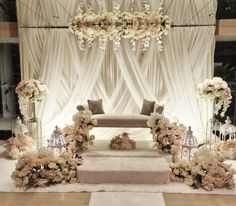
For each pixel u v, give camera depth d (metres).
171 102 5.97
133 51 5.86
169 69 5.89
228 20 5.77
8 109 6.61
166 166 4.12
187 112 5.93
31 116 5.98
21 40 5.88
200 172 3.87
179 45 5.81
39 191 3.74
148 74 6.00
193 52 5.82
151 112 5.70
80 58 5.96
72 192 3.73
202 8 5.66
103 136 6.08
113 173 3.98
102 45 5.41
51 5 5.75
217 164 3.98
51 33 5.84
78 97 6.04
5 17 6.12
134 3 5.67
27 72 6.00
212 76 5.92
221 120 6.19
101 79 6.06
